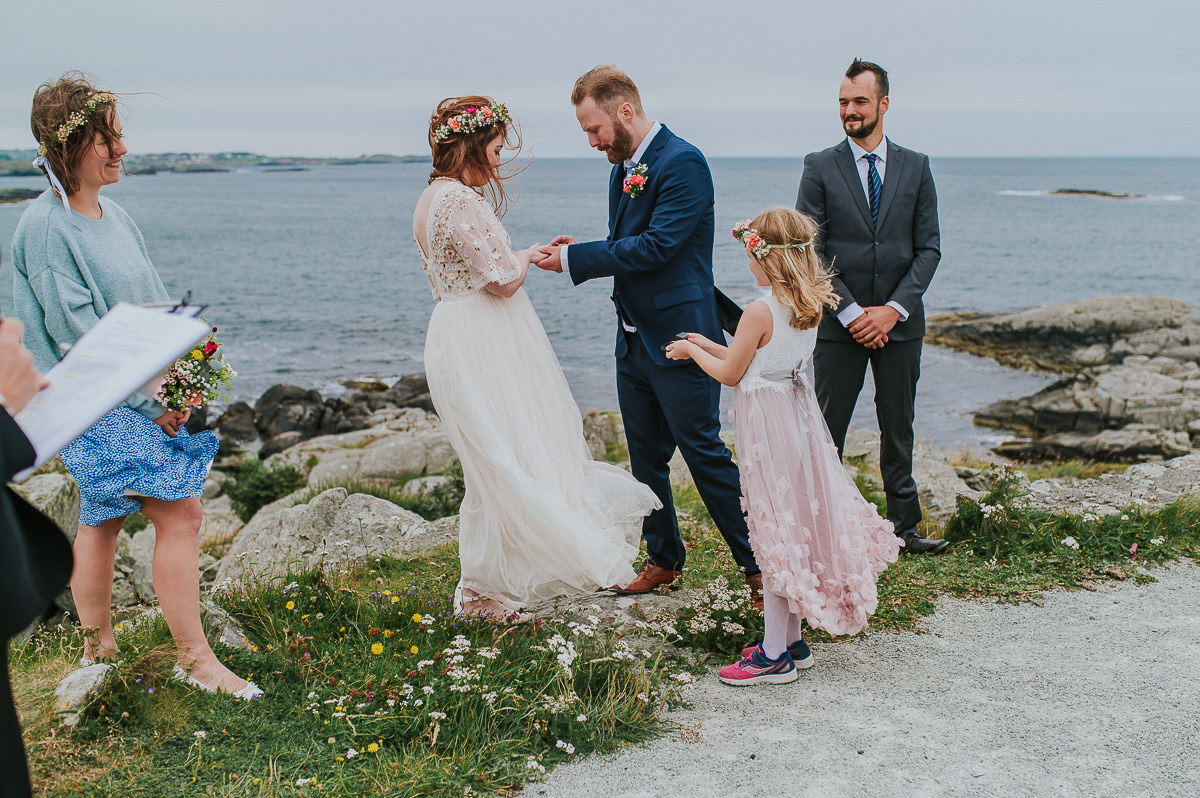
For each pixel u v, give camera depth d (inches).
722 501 163.0
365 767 110.6
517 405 149.7
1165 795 105.0
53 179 120.8
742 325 137.9
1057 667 140.0
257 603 162.2
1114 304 1070.4
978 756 114.8
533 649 141.2
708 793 108.0
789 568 134.0
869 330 188.5
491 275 146.6
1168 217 3838.6
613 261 155.7
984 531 198.8
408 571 207.9
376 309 1587.1
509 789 109.0
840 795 106.8
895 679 138.2
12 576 66.1
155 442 123.0
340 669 134.5
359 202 5767.7
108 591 131.9
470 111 147.3
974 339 1107.9
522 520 145.7
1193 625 155.0
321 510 255.6
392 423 790.5
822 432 141.3
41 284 119.3
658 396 162.6
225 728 115.6
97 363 73.6
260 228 3479.3
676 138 159.3
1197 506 207.0
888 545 144.6
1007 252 2436.0
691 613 161.6
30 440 66.9
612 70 157.1
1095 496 235.3
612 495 156.3
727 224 2827.3
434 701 123.6
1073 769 111.0
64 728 109.9
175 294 1711.4
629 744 120.6
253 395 973.8
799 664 142.7
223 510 543.2
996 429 782.5
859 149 193.8
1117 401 752.3
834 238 194.9
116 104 121.6
